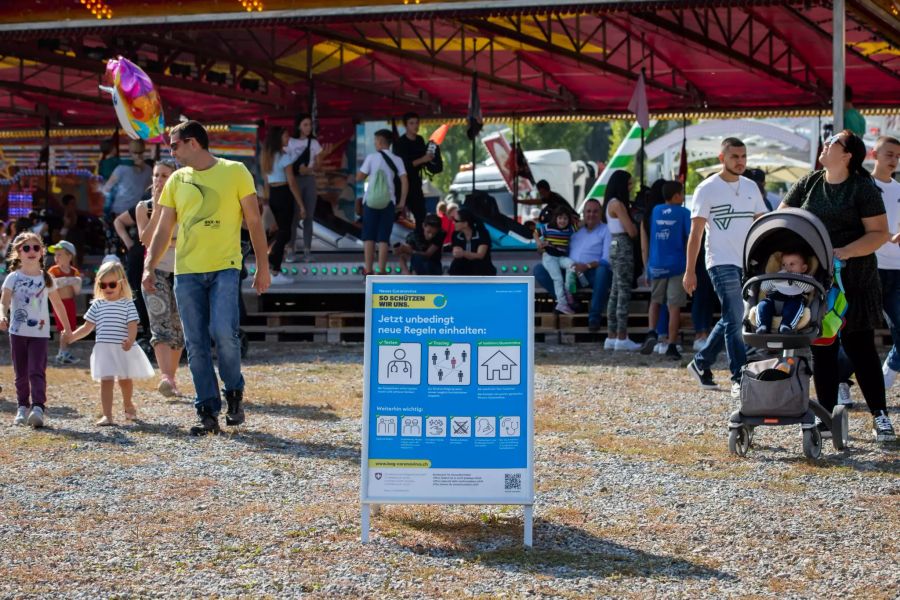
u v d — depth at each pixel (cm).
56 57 2017
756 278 793
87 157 2986
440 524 639
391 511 667
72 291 1452
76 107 2862
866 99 2641
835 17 1363
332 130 2631
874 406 870
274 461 812
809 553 580
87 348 1609
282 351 1568
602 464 799
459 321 600
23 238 970
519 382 598
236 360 929
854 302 849
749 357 827
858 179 827
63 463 808
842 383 1015
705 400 1087
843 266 847
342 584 532
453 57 2442
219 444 879
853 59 2295
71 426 964
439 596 514
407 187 1886
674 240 1409
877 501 683
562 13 1424
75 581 540
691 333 1625
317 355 1507
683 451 842
